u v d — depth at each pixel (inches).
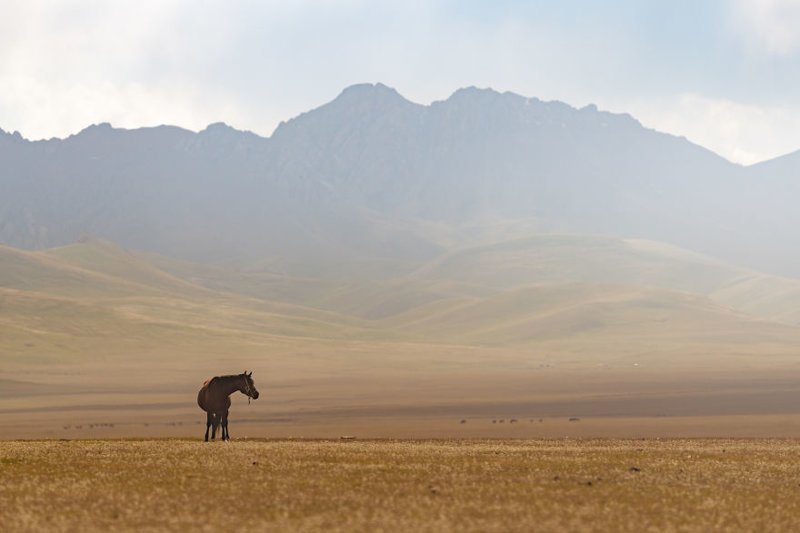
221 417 3892.7
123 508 2208.4
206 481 2623.0
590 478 2765.7
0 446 3767.2
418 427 6727.4
